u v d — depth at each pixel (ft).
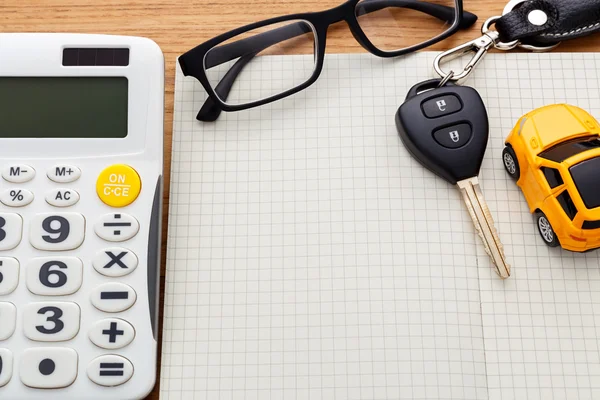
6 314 1.23
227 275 1.35
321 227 1.38
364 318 1.32
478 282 1.34
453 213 1.38
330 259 1.36
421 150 1.38
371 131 1.45
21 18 1.55
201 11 1.57
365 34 1.51
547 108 1.34
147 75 1.32
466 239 1.36
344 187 1.41
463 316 1.31
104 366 1.22
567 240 1.28
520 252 1.36
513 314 1.32
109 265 1.25
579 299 1.33
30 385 1.21
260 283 1.34
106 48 1.33
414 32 1.53
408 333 1.31
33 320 1.23
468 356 1.29
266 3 1.58
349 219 1.38
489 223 1.33
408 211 1.38
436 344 1.30
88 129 1.31
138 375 1.22
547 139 1.30
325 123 1.46
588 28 1.50
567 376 1.28
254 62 1.50
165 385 1.29
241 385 1.29
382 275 1.34
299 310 1.33
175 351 1.31
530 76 1.49
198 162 1.43
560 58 1.50
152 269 1.26
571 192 1.23
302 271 1.35
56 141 1.30
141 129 1.31
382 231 1.37
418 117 1.39
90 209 1.28
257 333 1.32
